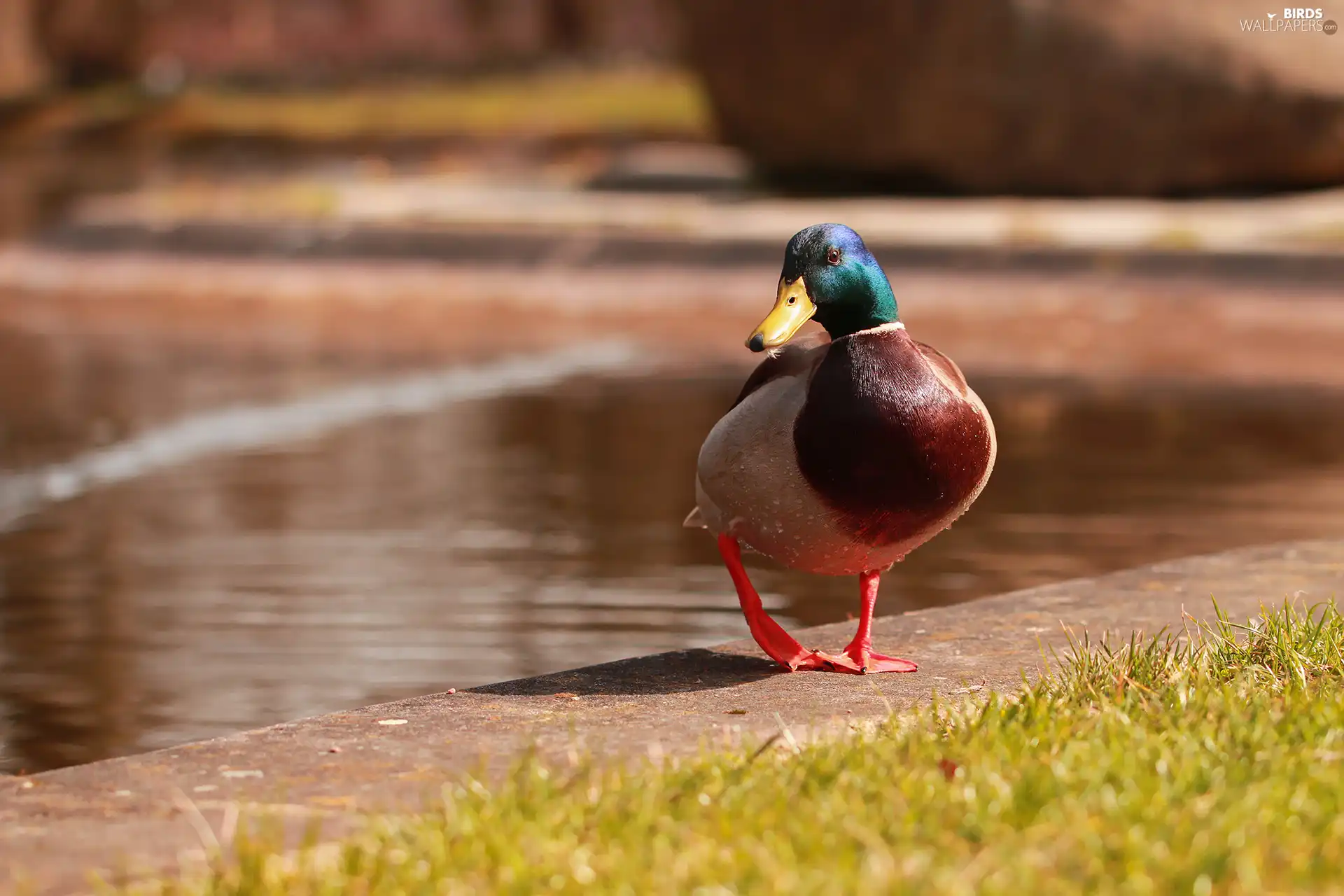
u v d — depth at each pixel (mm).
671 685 7297
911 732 6047
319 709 8422
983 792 5270
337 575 11070
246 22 78000
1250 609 8406
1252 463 14836
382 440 16016
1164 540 11969
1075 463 14875
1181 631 8039
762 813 5172
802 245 6758
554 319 25250
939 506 6906
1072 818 5000
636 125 58656
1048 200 34594
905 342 6844
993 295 25766
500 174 47188
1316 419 17062
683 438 16250
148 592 10586
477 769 5711
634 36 78062
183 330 24031
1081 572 11125
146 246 31250
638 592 10711
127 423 16719
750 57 36719
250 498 13359
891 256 27438
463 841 4977
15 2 75875
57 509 12977
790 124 36781
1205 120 32844
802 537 7012
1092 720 6074
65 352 21766
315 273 29438
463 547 11773
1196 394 18688
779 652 7410
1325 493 13531
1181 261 26094
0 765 7645
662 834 5000
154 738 7945
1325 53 32250
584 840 5047
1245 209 32156
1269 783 5285
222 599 10414
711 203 35156
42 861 5195
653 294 27281
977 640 8023
